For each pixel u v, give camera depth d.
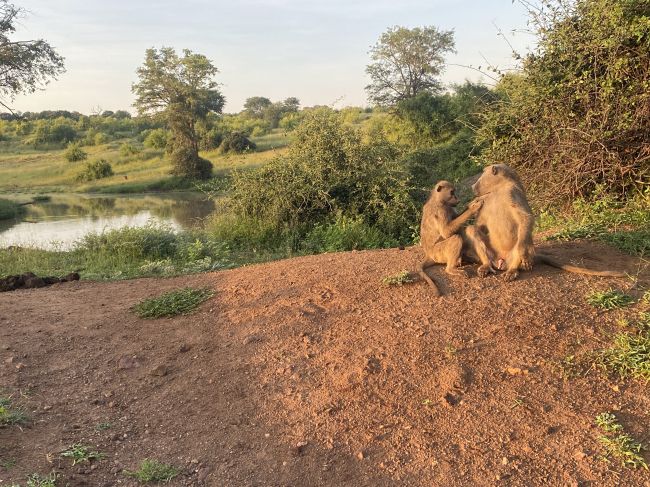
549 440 3.62
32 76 29.56
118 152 65.62
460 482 3.46
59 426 4.43
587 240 6.17
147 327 6.14
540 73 8.75
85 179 49.94
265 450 4.01
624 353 4.12
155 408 4.68
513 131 9.30
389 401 4.20
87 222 26.28
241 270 7.80
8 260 11.80
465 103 32.84
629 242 5.80
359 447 3.87
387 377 4.40
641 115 7.36
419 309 5.07
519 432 3.72
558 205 8.29
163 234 12.70
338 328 5.18
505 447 3.64
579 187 7.84
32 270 10.66
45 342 5.86
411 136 34.41
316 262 6.97
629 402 3.80
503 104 9.70
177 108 51.06
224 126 72.56
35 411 4.62
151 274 9.84
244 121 87.69
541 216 8.21
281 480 3.72
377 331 4.95
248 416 4.40
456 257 5.41
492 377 4.20
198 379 4.98
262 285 6.54
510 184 5.18
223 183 17.02
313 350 4.98
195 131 59.81
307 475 3.72
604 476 3.31
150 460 4.00
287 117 87.81
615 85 7.80
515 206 5.09
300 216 14.26
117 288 7.93
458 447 3.71
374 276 5.87
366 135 16.03
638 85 7.48
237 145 55.56
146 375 5.17
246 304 6.16
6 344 5.80
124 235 12.36
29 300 7.36
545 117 8.55
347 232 12.71
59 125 79.94
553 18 8.65
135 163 57.91
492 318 4.75
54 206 34.62
